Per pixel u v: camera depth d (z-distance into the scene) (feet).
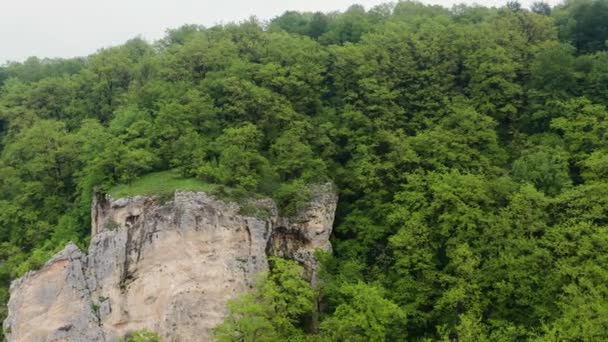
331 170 210.38
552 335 126.82
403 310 158.10
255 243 170.19
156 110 215.92
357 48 242.78
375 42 248.11
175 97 215.51
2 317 184.96
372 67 232.12
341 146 220.23
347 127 218.59
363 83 223.51
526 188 167.53
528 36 255.29
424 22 272.10
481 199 173.58
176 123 198.90
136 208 168.45
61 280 164.96
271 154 199.72
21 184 219.61
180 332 153.58
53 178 222.48
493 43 236.43
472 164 195.93
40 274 167.73
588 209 161.17
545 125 215.92
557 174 181.47
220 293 160.25
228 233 167.63
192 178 182.60
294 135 201.16
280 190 185.16
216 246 165.17
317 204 189.88
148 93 222.07
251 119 208.85
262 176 186.80
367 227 192.24
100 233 169.48
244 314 147.95
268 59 238.48
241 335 142.92
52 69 332.39
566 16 283.38
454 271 164.14
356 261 182.19
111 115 258.57
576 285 139.85
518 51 238.07
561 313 141.08
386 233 191.83
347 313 155.74
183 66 237.04
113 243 166.61
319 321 166.30
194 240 163.84
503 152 206.69
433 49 238.89
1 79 333.01
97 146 204.44
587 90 215.72
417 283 166.40
